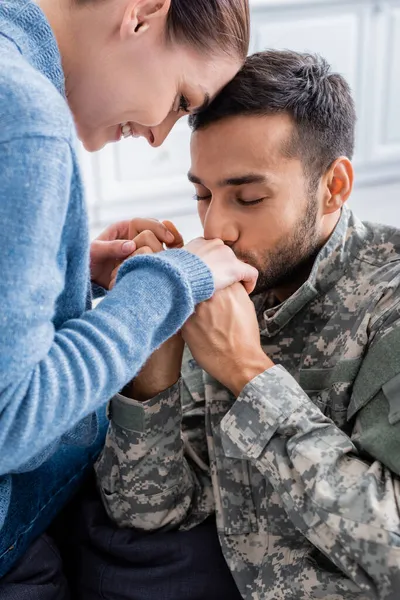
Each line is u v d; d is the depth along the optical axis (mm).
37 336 731
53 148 724
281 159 1105
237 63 1002
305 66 1149
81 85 930
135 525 1180
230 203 1135
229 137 1096
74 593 1227
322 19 3176
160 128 1024
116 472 1169
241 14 964
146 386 1113
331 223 1233
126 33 882
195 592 1152
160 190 3242
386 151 3566
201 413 1295
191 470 1237
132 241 1222
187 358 1346
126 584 1154
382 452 988
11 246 706
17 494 1113
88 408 792
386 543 919
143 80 924
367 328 1091
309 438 1000
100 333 793
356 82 3348
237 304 1073
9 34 813
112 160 3117
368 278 1164
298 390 1028
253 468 1150
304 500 991
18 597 1089
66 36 896
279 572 1091
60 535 1264
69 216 804
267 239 1147
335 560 975
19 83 725
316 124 1134
